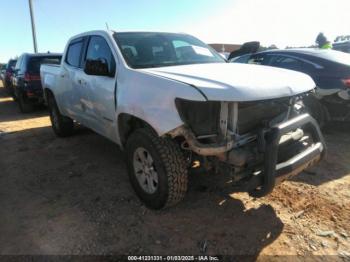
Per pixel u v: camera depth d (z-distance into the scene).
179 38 4.69
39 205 3.79
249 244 2.90
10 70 13.91
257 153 3.06
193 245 2.92
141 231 3.16
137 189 3.65
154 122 3.09
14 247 3.02
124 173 4.59
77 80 4.96
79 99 5.05
